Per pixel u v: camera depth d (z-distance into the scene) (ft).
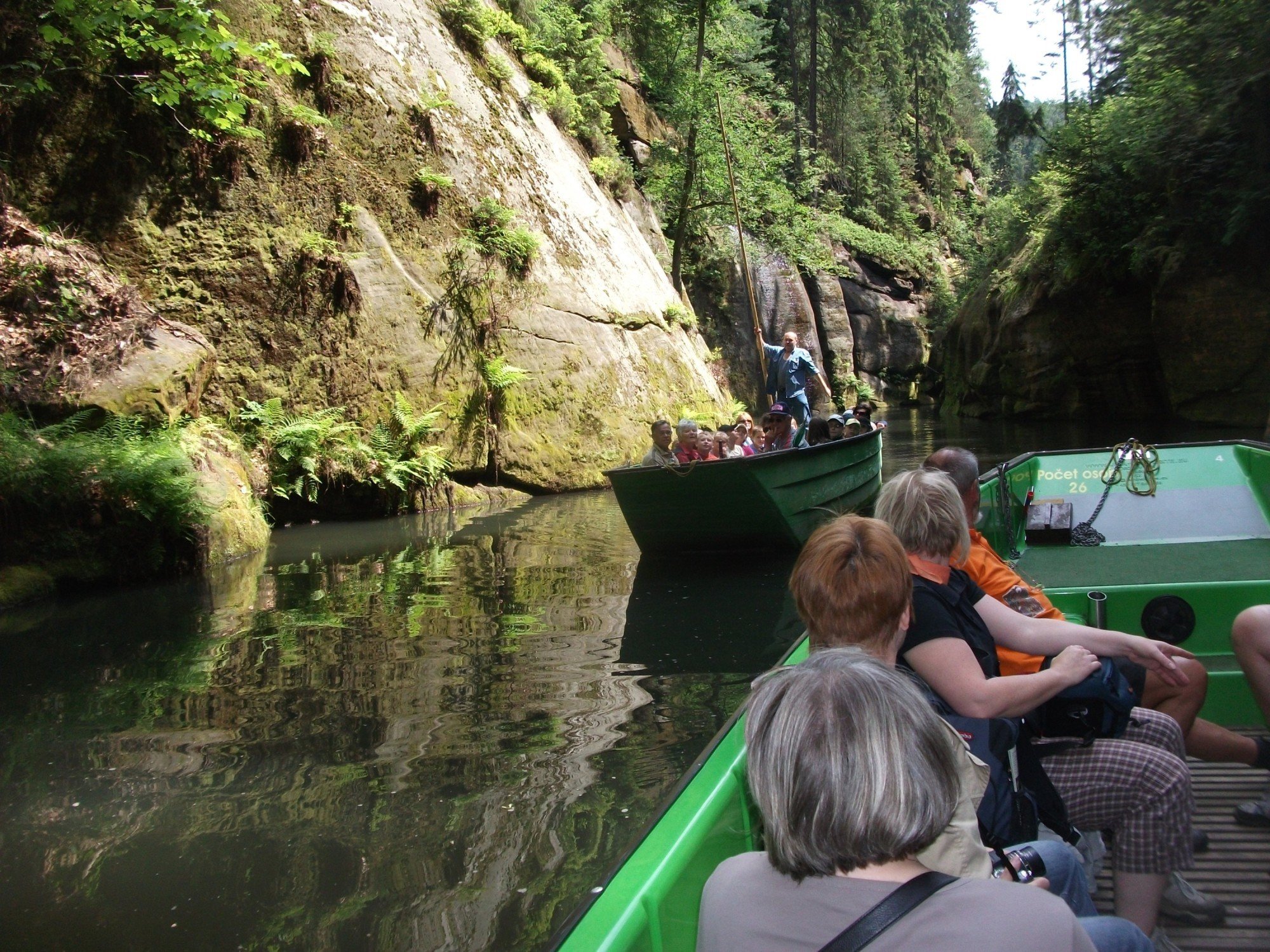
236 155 38.93
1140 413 66.95
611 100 68.39
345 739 14.07
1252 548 15.74
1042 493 18.28
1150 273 61.98
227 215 38.47
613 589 23.89
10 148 35.32
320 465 36.73
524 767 12.80
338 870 10.25
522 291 46.83
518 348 45.65
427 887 9.85
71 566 25.35
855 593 6.96
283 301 38.52
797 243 99.81
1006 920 4.30
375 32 46.57
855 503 34.55
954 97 177.99
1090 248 65.05
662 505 26.96
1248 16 55.42
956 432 63.67
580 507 39.83
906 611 7.15
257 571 27.22
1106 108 68.44
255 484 34.60
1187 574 14.23
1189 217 58.23
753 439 35.73
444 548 30.37
